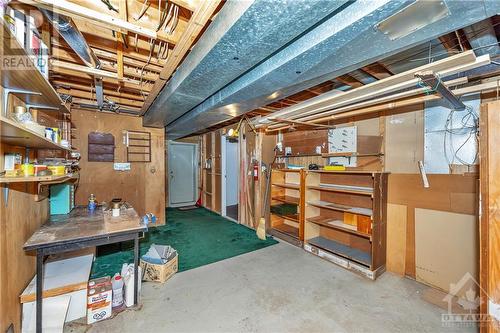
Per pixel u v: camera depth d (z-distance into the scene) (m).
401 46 1.40
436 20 1.13
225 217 5.57
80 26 1.66
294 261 3.13
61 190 2.61
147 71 2.42
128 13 1.60
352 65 1.70
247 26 1.27
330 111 2.67
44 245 1.68
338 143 3.45
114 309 2.03
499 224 1.39
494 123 1.42
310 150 3.92
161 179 4.70
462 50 1.82
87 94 3.17
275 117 2.98
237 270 2.86
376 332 1.83
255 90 2.23
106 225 2.16
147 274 2.57
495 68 1.86
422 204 2.58
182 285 2.49
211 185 6.29
